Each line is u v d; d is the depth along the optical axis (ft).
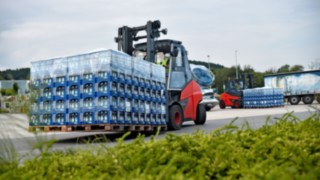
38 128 8.85
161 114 36.86
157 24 40.37
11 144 8.20
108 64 29.68
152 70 35.76
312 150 8.38
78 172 7.30
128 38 41.91
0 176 6.90
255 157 7.80
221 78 242.78
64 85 31.37
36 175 7.27
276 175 5.48
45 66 32.32
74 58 31.19
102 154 8.89
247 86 118.42
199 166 7.11
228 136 9.80
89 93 30.25
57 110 31.50
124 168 7.39
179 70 43.52
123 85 31.17
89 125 30.07
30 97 8.47
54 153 9.48
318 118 12.66
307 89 114.32
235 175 6.66
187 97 44.27
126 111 31.37
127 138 33.58
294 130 10.89
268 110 83.61
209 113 80.69
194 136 9.95
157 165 7.20
